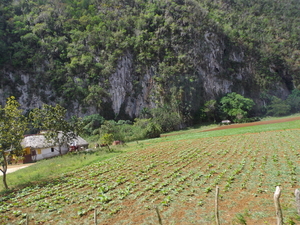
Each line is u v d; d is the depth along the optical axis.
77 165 24.56
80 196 13.99
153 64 100.31
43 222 10.87
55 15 106.75
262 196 11.39
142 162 23.06
